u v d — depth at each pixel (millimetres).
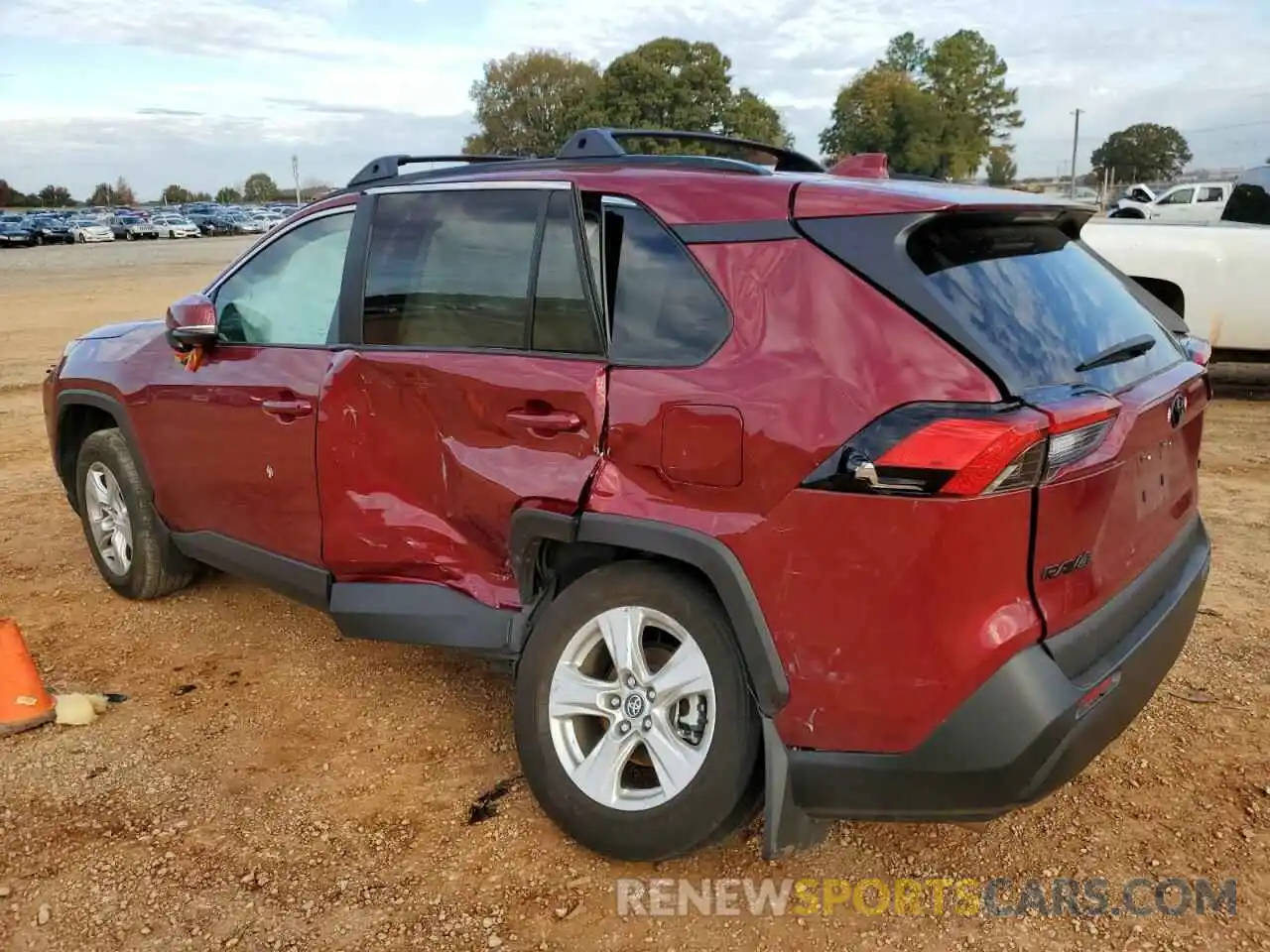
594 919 2758
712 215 2830
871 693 2492
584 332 3018
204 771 3506
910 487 2371
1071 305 2855
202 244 58500
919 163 75938
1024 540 2383
